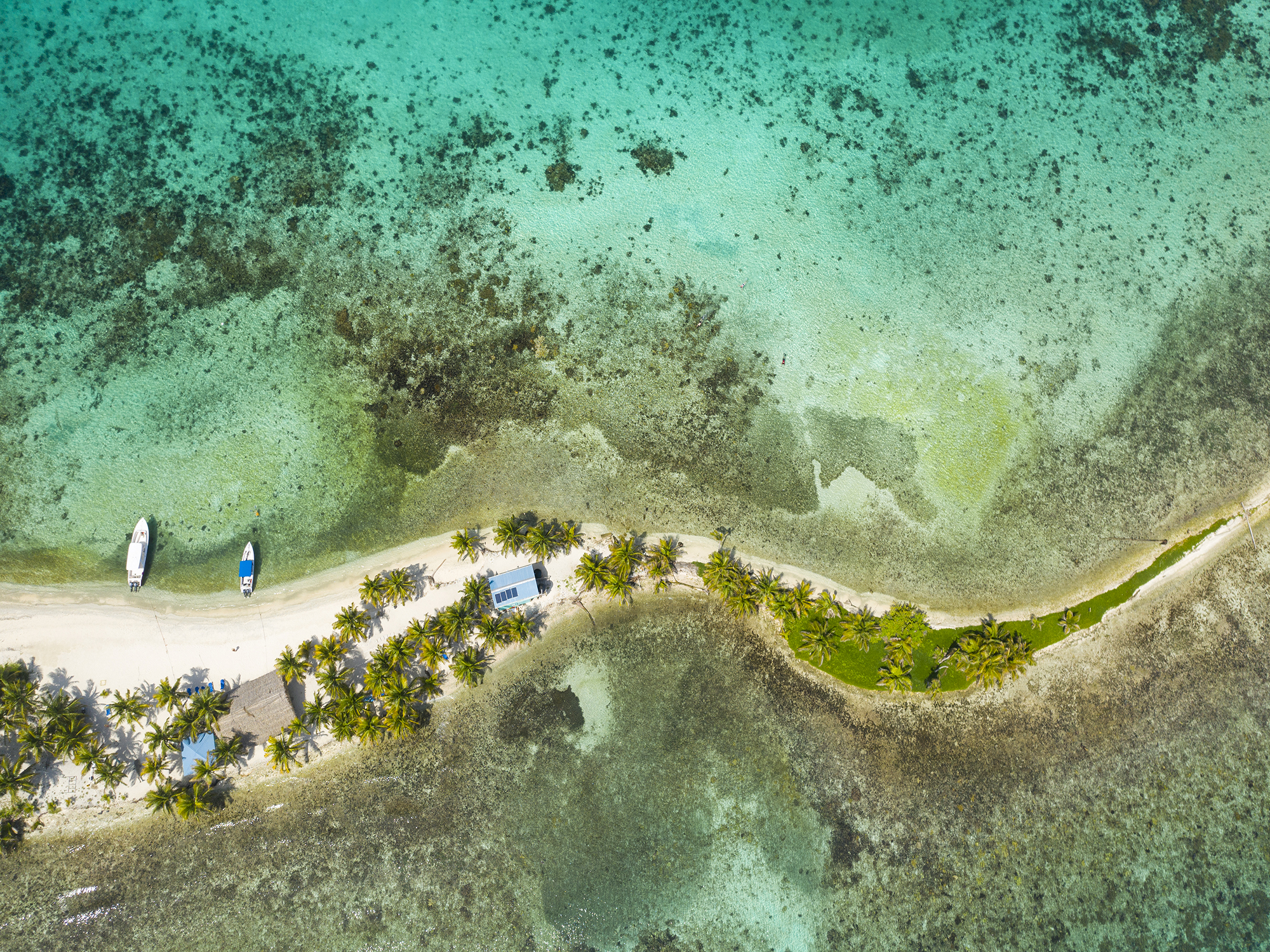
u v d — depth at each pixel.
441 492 37.34
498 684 35.53
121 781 34.12
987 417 38.34
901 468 37.88
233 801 34.41
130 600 35.91
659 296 39.06
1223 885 34.84
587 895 34.16
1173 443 38.34
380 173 39.66
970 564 37.19
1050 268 39.62
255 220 39.03
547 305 38.84
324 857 34.28
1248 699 36.41
